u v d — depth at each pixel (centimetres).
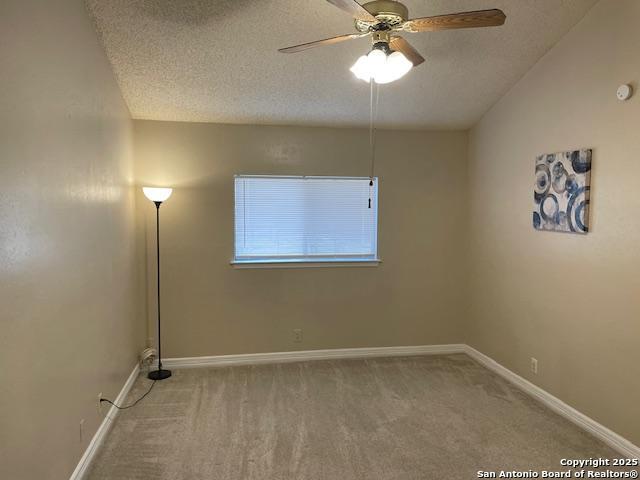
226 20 269
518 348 356
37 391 178
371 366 404
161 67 311
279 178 410
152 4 254
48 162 191
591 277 277
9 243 155
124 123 343
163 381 365
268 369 396
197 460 250
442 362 416
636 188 244
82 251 236
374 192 428
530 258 339
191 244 394
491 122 391
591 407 279
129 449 260
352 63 316
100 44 277
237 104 364
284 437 276
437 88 356
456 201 437
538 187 324
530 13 275
